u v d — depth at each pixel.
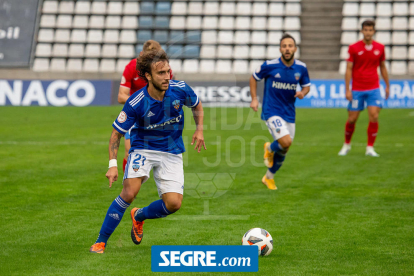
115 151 12.82
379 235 14.76
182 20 72.00
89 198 19.44
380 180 23.11
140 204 18.66
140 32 71.12
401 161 27.94
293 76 20.95
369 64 28.98
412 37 68.44
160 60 12.17
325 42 69.56
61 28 70.75
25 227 15.42
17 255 12.73
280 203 18.95
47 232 14.90
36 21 68.44
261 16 72.31
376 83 29.19
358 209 18.00
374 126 29.64
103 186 21.55
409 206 18.41
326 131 40.78
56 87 57.22
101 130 40.19
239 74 60.91
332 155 30.17
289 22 71.38
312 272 11.60
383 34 69.25
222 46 70.12
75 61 68.19
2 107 54.84
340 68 66.12
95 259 12.48
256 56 69.62
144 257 12.69
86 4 72.56
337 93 56.88
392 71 65.88
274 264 12.20
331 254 12.98
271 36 70.75
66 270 11.61
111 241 14.18
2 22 66.94
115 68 67.81
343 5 72.19
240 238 14.41
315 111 53.56
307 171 25.42
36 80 57.38
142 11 72.50
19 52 65.56
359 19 70.69
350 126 29.88
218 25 71.62
